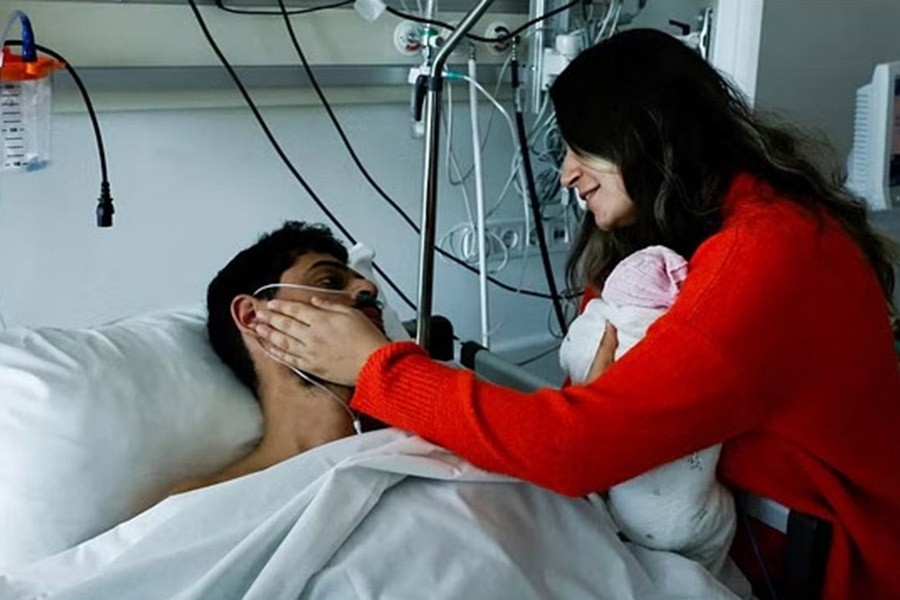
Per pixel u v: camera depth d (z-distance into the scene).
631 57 1.21
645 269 1.27
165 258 2.00
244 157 2.04
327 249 1.39
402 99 2.18
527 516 1.19
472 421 1.11
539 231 2.32
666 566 1.22
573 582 1.17
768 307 1.11
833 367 1.17
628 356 1.12
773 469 1.24
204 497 1.11
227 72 1.90
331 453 1.19
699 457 1.21
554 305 2.38
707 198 1.23
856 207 1.32
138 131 1.89
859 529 1.23
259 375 1.34
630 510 1.25
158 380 1.32
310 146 2.12
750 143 1.24
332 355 1.23
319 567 1.05
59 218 1.86
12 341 1.29
